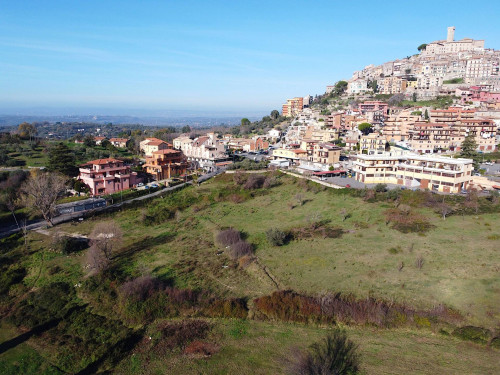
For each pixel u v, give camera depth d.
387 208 83.00
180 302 49.31
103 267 58.31
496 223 70.50
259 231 74.94
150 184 113.75
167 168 126.12
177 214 86.25
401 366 37.12
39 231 75.94
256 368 37.62
